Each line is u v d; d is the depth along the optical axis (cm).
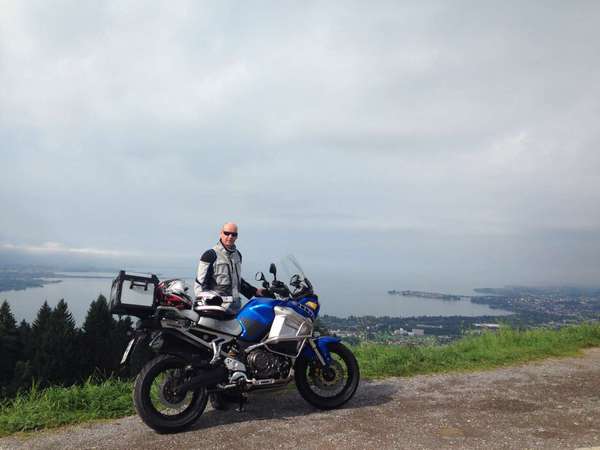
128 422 531
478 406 583
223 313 554
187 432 498
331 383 593
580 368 804
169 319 521
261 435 486
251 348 567
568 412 559
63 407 561
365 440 468
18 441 470
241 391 551
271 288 604
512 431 493
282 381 569
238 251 654
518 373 766
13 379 1759
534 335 1067
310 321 605
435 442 462
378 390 665
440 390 662
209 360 538
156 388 553
